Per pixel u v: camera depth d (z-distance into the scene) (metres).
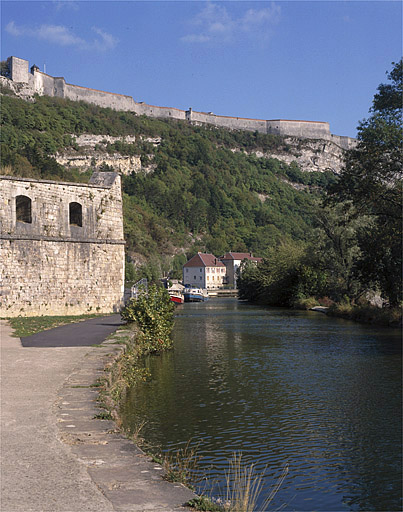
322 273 66.50
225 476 9.73
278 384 17.83
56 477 5.90
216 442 11.80
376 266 43.62
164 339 25.75
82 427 7.91
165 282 128.00
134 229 158.62
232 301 99.00
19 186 29.33
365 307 46.69
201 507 5.25
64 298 31.48
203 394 16.25
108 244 34.03
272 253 86.06
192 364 21.78
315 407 14.87
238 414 14.00
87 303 32.72
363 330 36.31
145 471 6.17
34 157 133.25
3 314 28.47
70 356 14.89
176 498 5.44
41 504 5.15
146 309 25.50
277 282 73.25
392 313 40.41
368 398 15.86
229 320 47.00
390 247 41.78
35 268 29.94
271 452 11.26
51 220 30.94
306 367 21.14
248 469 10.22
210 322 44.81
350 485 9.63
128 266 118.75
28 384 11.04
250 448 11.44
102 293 33.56
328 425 13.20
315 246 59.72
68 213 31.88
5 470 6.09
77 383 11.14
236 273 177.75
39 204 30.33
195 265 172.00
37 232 30.16
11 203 29.00
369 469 10.40
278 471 10.24
